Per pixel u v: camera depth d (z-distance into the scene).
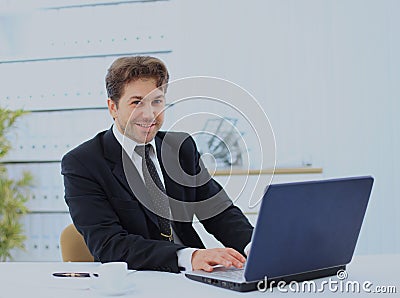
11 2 4.06
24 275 1.76
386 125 3.80
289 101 3.84
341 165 3.83
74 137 4.04
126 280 1.53
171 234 2.03
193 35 3.89
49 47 4.07
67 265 1.91
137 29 3.95
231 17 3.86
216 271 1.67
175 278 1.68
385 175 3.81
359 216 1.65
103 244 1.87
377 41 3.79
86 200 1.94
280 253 1.51
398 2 3.76
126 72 1.89
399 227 3.80
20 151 4.07
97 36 4.01
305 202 1.48
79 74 4.04
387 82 3.79
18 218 4.05
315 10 3.81
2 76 4.12
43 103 4.08
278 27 3.83
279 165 3.82
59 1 4.02
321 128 3.83
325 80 3.82
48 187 4.05
